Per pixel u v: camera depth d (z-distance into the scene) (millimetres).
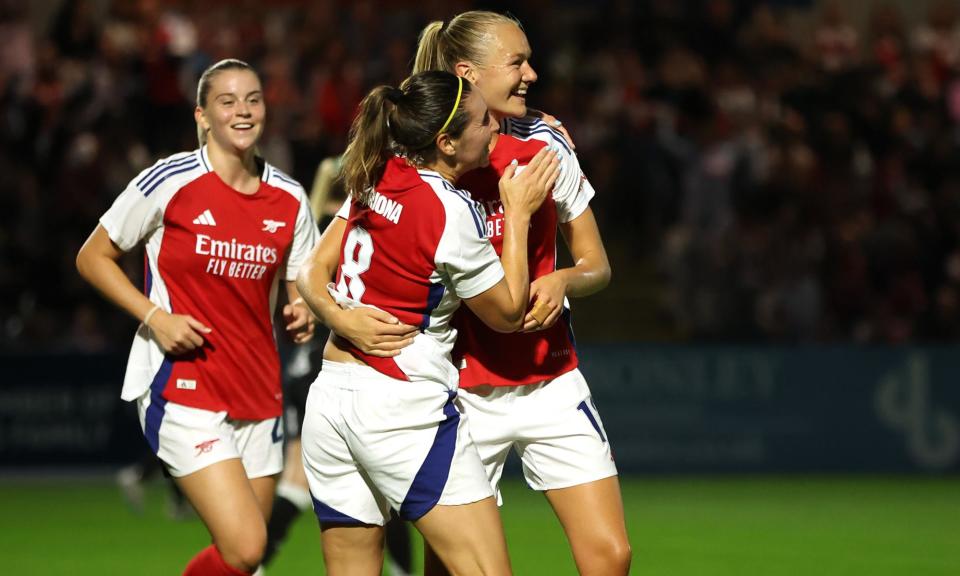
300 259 18594
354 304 15195
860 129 57688
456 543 14852
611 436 48406
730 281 52906
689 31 60844
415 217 14648
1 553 29062
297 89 54938
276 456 18578
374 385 14977
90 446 47156
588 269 16359
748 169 54344
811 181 55500
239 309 17984
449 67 16375
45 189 51375
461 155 14961
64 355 47156
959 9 67375
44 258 49281
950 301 52750
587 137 56562
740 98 57594
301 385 23359
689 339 54188
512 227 15219
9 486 43875
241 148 17812
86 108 52188
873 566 27719
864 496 42281
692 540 31703
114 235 17703
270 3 61281
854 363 49594
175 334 17375
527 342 16359
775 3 68375
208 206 17719
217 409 17797
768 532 33281
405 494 14945
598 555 16109
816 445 49469
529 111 17359
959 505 39719
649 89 57781
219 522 17234
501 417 16453
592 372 48375
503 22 16281
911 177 57156
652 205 56312
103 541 30953
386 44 58250
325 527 15883
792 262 53031
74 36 55469
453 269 14641
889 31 64750
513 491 43719
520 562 27984
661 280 59031
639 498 41688
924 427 49719
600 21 61344
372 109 15016
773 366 49375
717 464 49000
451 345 15508
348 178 15195
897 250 53594
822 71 59562
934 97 60062
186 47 55781
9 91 53938
